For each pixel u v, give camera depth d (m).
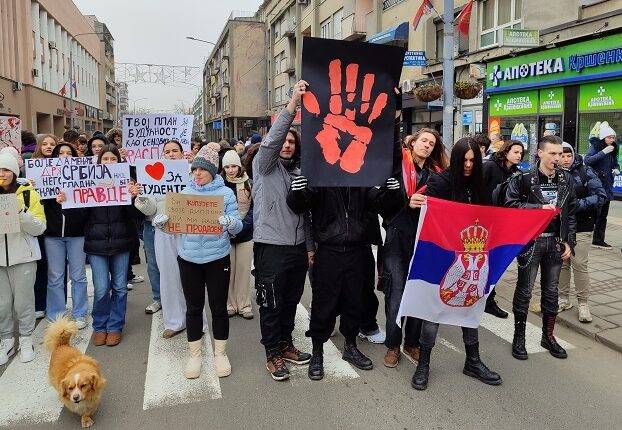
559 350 4.57
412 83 20.42
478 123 17.03
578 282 5.25
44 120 35.78
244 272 5.69
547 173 4.40
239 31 52.56
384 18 22.89
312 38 3.65
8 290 4.50
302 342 5.01
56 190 4.89
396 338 4.34
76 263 5.25
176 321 5.12
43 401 3.84
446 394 3.90
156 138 7.16
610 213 11.30
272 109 47.44
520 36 12.64
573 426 3.45
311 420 3.54
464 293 3.97
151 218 5.06
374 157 3.84
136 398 3.86
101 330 4.95
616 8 11.72
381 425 3.48
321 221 4.05
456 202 3.79
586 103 12.75
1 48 26.11
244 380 4.15
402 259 4.32
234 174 5.65
